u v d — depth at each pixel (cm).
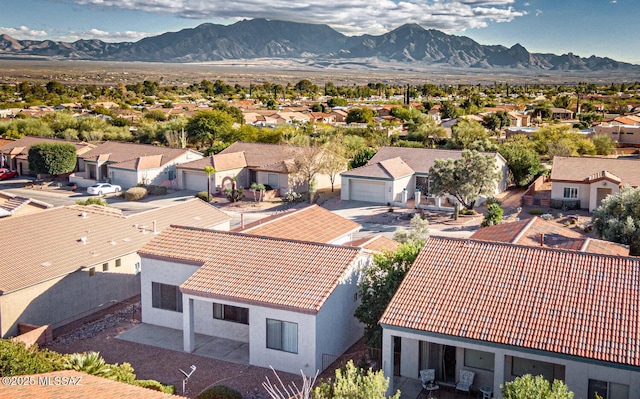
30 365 2194
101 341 3184
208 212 4756
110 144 8644
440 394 2523
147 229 4188
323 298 2758
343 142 9050
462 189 5794
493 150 7662
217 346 3095
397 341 2858
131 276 3894
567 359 2202
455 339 2359
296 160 7238
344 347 3016
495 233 3741
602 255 2659
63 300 3441
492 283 2592
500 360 2312
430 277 2684
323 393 1950
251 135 10194
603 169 6412
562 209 6331
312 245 3188
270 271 3008
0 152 9075
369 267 3153
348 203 6819
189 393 2605
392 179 6619
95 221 4081
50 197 7338
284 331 2798
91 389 1912
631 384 2136
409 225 5781
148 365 2892
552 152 8888
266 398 2552
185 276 3241
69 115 12388
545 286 2525
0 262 3334
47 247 3603
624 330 2238
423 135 10838
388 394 2498
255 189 7094
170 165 7912
